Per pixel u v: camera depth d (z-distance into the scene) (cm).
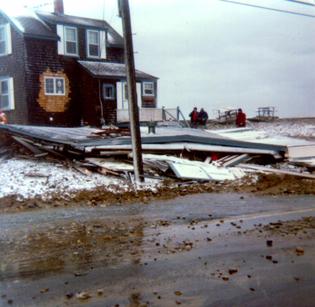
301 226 982
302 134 3538
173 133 2362
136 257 749
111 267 695
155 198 1460
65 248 813
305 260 724
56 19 3344
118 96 3519
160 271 673
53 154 1981
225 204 1332
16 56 3186
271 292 585
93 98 3378
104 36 3638
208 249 796
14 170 1733
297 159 2441
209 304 547
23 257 756
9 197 1358
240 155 2253
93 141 1925
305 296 570
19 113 3203
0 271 680
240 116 3809
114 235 916
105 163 1886
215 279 636
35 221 1082
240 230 952
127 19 1603
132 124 1672
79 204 1339
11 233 945
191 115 3641
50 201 1354
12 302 555
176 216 1135
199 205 1317
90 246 825
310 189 1659
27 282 629
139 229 973
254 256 749
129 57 1631
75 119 3431
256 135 3105
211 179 1825
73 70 3419
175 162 1906
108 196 1455
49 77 3262
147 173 1839
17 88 3200
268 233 916
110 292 588
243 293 582
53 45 3284
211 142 2238
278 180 1867
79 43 3466
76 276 653
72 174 1728
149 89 3922
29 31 3122
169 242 852
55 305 545
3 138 2192
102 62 3619
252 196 1501
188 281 629
